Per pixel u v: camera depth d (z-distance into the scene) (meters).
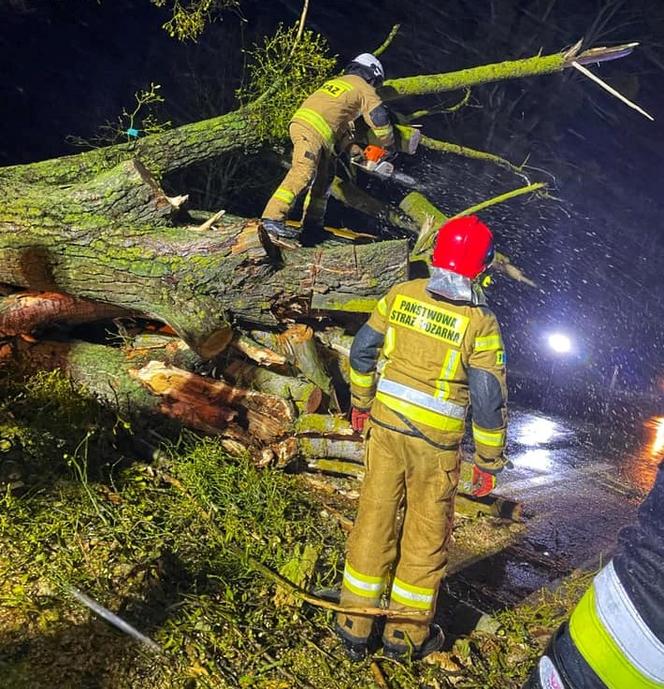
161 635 2.88
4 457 3.69
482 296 3.02
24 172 5.52
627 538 2.06
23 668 2.58
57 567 3.08
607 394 8.80
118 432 4.19
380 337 3.06
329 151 5.65
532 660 3.31
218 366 4.64
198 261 4.43
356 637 3.01
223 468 4.11
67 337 4.73
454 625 3.48
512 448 6.31
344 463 4.63
